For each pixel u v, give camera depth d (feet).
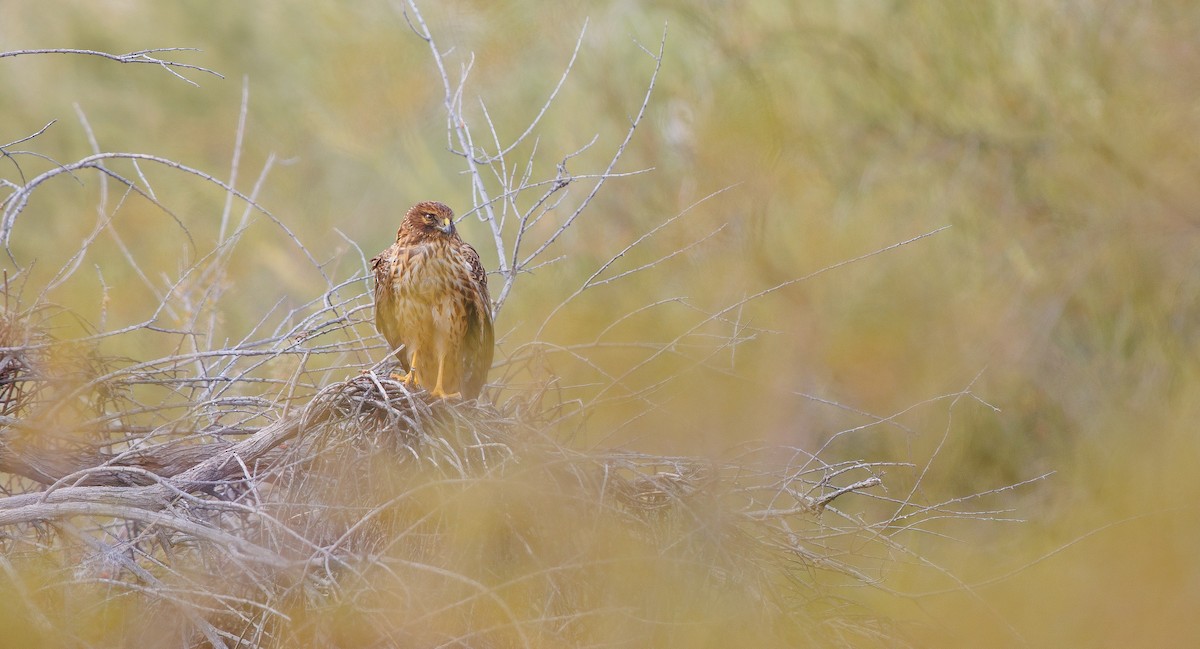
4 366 26.45
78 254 32.32
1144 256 43.11
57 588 24.26
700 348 32.73
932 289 42.57
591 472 25.18
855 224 43.29
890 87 45.68
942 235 44.06
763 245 41.70
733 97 44.39
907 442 39.50
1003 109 45.21
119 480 27.25
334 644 23.11
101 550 23.77
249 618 23.29
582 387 31.45
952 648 27.45
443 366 31.35
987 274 44.11
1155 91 44.06
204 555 25.16
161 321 40.11
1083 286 43.52
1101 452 38.96
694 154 43.78
